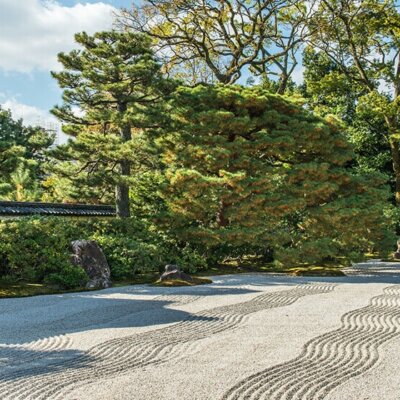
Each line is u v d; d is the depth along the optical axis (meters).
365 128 34.41
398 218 30.30
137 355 7.48
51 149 19.56
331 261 24.44
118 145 18.89
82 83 19.45
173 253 20.05
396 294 13.85
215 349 7.79
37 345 8.15
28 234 16.44
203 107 20.75
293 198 20.52
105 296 13.79
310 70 38.06
